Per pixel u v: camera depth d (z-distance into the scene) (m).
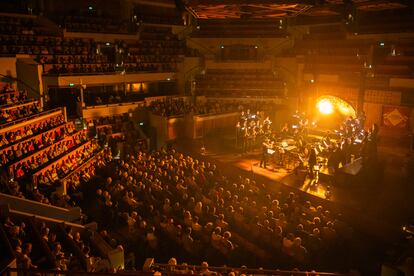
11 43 31.14
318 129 33.25
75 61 34.19
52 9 36.22
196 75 40.53
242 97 38.31
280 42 40.44
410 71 29.58
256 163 27.61
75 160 25.55
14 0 33.53
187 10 16.89
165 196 22.19
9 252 10.60
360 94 30.98
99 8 39.62
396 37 31.11
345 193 21.92
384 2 22.42
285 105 37.56
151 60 39.56
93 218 21.11
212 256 17.06
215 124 35.44
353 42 34.47
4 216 15.04
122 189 22.52
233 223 19.50
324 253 17.34
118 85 37.72
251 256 17.02
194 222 18.56
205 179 23.52
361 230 19.44
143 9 43.03
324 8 27.08
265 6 15.45
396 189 22.11
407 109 29.00
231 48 41.81
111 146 31.98
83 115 31.98
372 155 22.73
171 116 33.75
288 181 23.92
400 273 13.12
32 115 26.03
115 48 38.00
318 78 35.22
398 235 17.72
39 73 30.27
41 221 16.14
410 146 27.77
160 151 29.02
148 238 17.97
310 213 19.48
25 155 22.08
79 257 14.07
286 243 16.64
